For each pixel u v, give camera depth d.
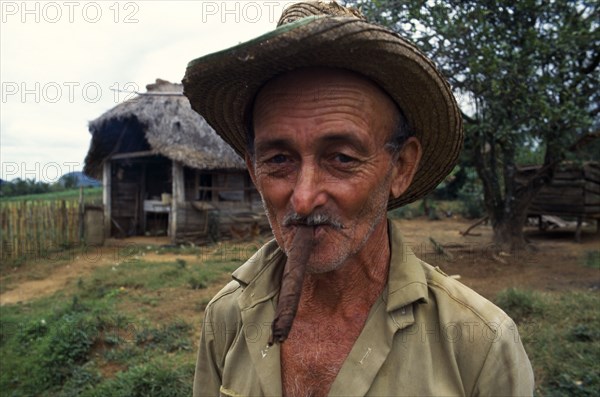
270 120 1.06
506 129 7.38
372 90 1.05
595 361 4.10
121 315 5.98
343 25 0.88
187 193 14.62
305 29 0.88
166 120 13.71
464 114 8.49
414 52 1.01
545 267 8.30
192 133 13.90
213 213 14.21
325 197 1.03
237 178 15.01
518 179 12.30
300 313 1.23
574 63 7.72
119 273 9.02
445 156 1.35
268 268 1.34
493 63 6.63
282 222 1.08
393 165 1.15
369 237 1.13
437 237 12.89
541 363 4.22
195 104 1.24
